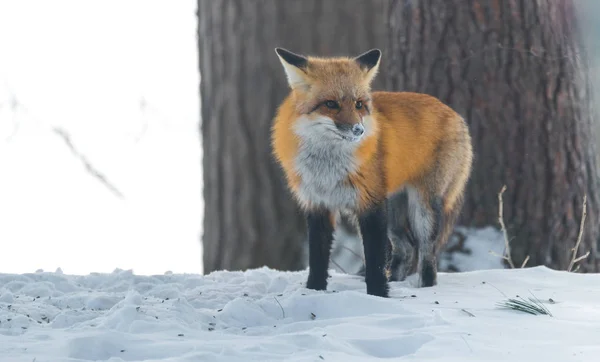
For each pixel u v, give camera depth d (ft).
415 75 44.29
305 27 53.36
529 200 43.37
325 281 34.88
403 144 35.63
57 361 21.65
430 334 23.43
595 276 35.22
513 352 21.54
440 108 38.09
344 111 32.60
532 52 43.39
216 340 24.04
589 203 45.42
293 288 34.68
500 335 23.54
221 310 29.07
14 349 22.81
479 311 27.12
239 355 21.88
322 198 34.35
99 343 23.12
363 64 34.17
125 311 26.18
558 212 43.80
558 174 43.80
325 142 33.47
